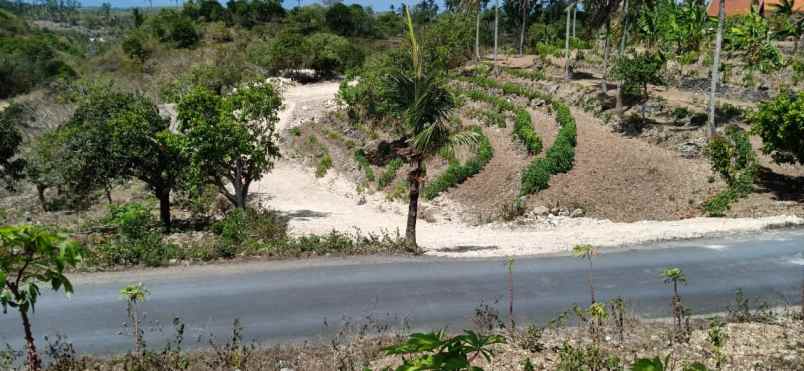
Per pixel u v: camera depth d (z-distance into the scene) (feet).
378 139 107.04
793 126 64.18
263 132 71.31
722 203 64.80
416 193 50.75
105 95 71.56
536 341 26.53
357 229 56.49
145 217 57.52
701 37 114.73
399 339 28.53
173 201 85.66
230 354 26.43
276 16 295.48
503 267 44.24
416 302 35.91
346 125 119.96
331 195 91.81
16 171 104.27
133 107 68.85
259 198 88.33
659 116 92.07
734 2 157.38
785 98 66.80
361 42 265.75
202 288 39.34
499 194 75.66
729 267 43.16
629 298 36.09
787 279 40.06
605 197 70.44
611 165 78.38
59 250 13.25
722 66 103.40
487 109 109.91
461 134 50.19
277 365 25.61
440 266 44.91
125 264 45.68
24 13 585.22
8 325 32.37
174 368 25.12
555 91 114.93
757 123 68.80
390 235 60.90
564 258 46.83
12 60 208.64
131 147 64.80
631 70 90.58
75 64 248.52
